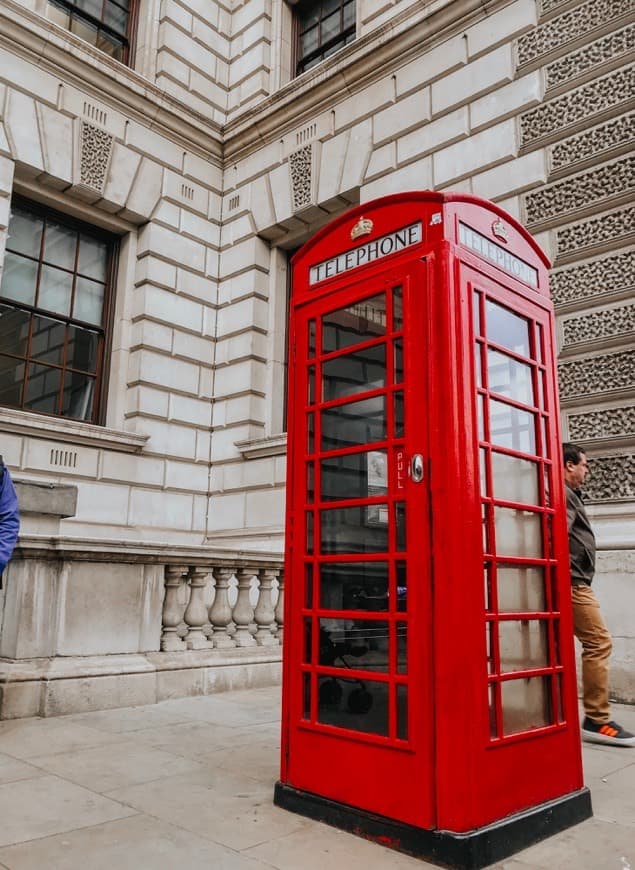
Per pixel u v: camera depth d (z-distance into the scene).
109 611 6.00
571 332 8.06
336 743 3.27
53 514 6.12
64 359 11.62
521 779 3.08
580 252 8.20
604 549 6.94
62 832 3.07
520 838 2.95
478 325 3.37
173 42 13.12
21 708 5.30
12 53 10.80
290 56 13.86
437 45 10.41
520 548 3.43
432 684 2.96
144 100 12.30
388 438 3.31
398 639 3.13
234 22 14.28
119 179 11.92
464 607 2.94
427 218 3.36
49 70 11.20
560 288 8.27
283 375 12.69
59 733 4.87
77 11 12.59
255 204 12.84
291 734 3.49
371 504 3.34
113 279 12.39
